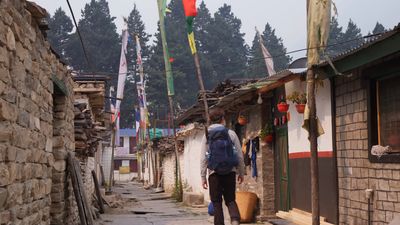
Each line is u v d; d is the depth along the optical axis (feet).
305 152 34.58
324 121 30.81
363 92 26.61
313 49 25.53
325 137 30.81
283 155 40.65
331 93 29.84
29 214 22.94
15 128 20.31
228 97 42.01
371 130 25.82
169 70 73.72
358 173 27.14
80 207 33.37
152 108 191.83
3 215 18.49
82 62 205.77
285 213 38.60
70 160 34.14
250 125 46.55
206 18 225.97
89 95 53.16
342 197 28.91
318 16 25.22
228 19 244.83
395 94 24.43
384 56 22.67
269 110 43.29
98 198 56.90
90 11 222.48
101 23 219.41
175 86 192.65
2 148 18.39
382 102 25.46
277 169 42.27
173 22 220.23
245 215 42.42
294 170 36.96
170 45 198.18
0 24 17.98
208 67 194.49
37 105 24.58
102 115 66.23
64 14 218.38
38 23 24.50
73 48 206.39
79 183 34.06
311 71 26.03
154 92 192.85
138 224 45.14
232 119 52.39
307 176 34.19
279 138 41.75
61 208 31.96
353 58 24.98
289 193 38.93
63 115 33.06
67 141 34.68
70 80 35.73
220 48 211.41
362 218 26.71
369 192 25.62
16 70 20.45
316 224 25.95
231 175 23.93
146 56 217.36
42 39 25.84
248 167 46.85
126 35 87.45
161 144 107.45
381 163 25.02
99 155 91.76
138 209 61.57
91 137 48.57
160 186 116.67
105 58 207.10
